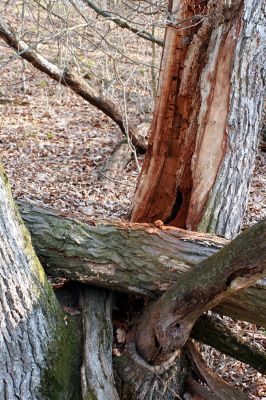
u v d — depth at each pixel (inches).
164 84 158.1
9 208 98.7
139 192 169.8
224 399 120.3
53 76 272.5
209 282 96.3
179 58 154.9
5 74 476.7
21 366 100.2
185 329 107.9
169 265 118.8
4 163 303.0
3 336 98.1
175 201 165.3
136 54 387.9
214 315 135.6
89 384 106.0
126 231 125.6
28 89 452.8
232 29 144.3
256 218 236.4
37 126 374.9
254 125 151.1
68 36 215.2
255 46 144.6
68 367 110.4
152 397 115.5
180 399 117.3
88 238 125.3
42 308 105.1
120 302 134.5
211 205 148.2
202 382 124.0
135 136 313.0
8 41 239.8
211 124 149.1
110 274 122.8
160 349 111.4
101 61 363.6
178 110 160.2
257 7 143.1
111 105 299.7
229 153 148.3
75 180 281.1
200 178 151.0
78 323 121.9
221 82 146.7
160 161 165.0
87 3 221.8
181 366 122.2
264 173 297.9
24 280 100.8
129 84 404.5
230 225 149.6
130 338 122.8
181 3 152.8
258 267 88.9
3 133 356.5
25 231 104.8
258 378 143.2
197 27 153.0
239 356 126.0
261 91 150.0
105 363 111.6
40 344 103.3
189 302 102.0
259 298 109.0
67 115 404.2
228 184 148.9
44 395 102.3
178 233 124.0
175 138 162.7
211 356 146.9
